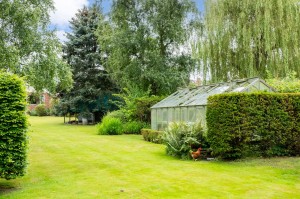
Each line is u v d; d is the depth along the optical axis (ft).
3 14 51.13
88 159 31.63
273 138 31.35
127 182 21.76
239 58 59.31
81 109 102.68
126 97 75.31
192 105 44.45
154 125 58.13
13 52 49.47
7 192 19.29
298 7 54.34
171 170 25.89
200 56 61.87
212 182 21.70
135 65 76.43
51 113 151.84
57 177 23.30
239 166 27.32
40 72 54.34
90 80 101.09
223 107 29.78
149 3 75.05
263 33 56.13
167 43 81.46
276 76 55.16
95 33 83.41
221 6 59.31
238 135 29.53
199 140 32.78
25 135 20.74
